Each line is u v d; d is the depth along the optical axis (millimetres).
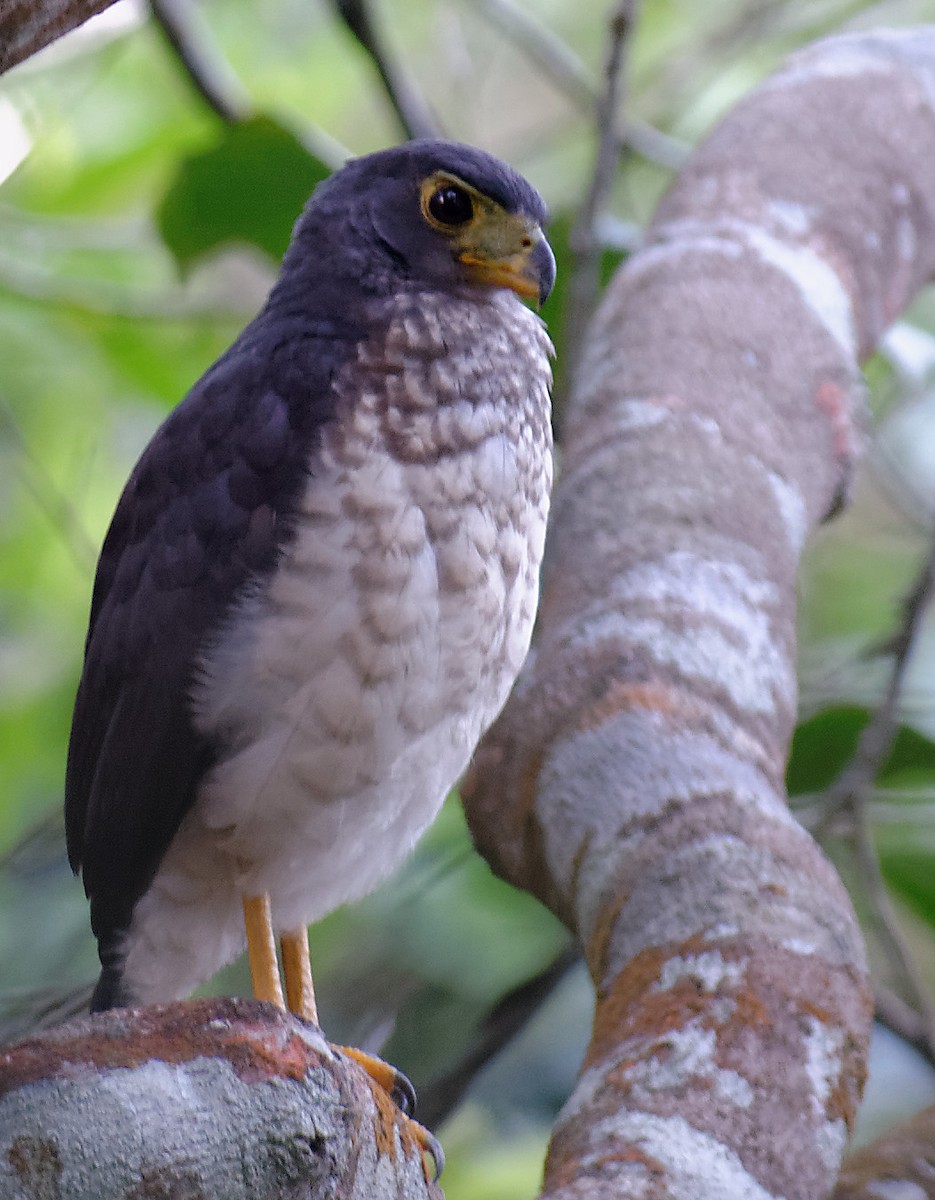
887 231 8164
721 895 5098
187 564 5742
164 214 9281
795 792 8656
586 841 5547
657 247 7785
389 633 5516
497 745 6074
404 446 5633
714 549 6418
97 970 8773
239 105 9742
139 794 5910
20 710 10008
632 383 7074
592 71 11750
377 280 6172
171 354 10172
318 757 5621
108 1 3924
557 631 6316
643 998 4867
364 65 10820
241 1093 3770
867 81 8641
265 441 5676
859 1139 8281
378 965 8641
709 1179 4305
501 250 6273
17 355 10039
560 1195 4207
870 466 10414
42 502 9086
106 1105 3662
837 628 10273
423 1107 7781
